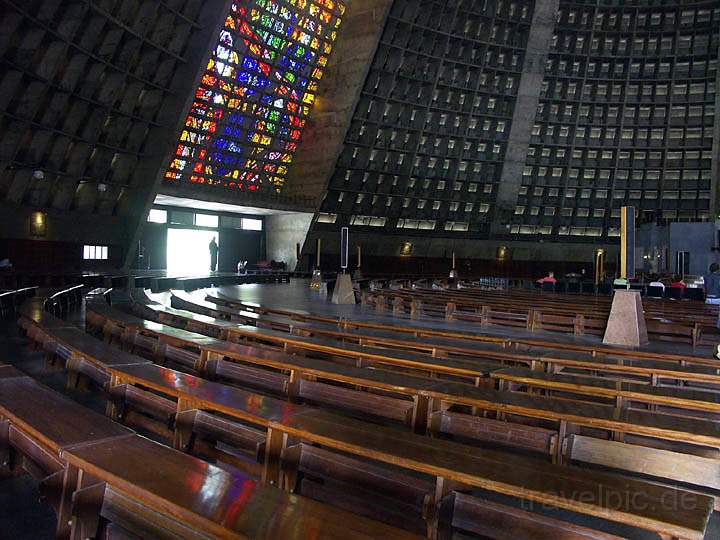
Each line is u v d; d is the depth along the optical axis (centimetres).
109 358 489
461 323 1328
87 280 2133
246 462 361
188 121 2836
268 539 191
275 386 496
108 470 241
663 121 4434
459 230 4566
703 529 202
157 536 236
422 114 3981
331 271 4069
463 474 250
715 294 2244
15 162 2108
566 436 347
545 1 3931
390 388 422
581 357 602
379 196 4088
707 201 4541
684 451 387
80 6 1994
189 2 2419
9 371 423
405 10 3591
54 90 2130
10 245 2308
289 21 2977
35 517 327
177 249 3475
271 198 3481
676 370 533
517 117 4281
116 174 2645
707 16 4197
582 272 4581
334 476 307
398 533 199
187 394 371
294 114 3475
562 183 4603
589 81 4372
